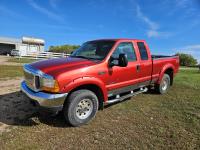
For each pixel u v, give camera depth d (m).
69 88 4.23
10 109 5.37
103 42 5.58
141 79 6.16
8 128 4.29
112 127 4.53
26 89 4.69
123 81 5.46
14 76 10.84
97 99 4.77
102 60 4.96
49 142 3.81
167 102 6.48
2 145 3.63
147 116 5.22
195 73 17.02
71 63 4.67
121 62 4.86
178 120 5.00
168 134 4.24
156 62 6.77
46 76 4.16
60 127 4.44
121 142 3.89
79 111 4.50
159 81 7.11
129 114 5.34
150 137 4.10
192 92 7.99
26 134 4.06
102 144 3.80
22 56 29.48
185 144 3.86
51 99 4.07
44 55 27.88
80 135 4.12
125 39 5.73
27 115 5.00
